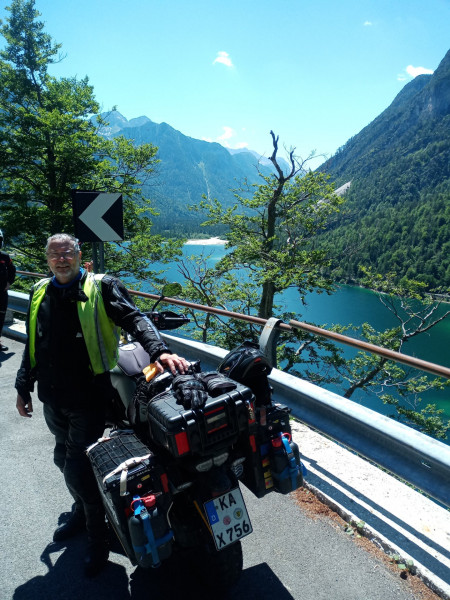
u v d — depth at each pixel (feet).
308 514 9.36
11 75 72.74
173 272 159.22
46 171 70.33
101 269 17.65
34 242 72.54
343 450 11.37
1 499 10.37
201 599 7.34
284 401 11.37
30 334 7.78
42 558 8.45
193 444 5.97
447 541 8.22
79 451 7.79
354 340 9.67
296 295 309.83
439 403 157.48
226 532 6.48
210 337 73.10
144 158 73.41
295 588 7.50
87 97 72.54
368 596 7.28
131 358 8.80
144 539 5.97
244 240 83.82
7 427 14.19
